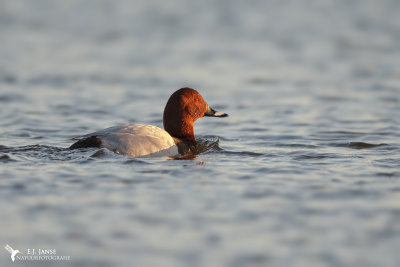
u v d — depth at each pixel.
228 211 8.38
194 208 8.49
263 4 40.47
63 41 30.16
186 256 6.97
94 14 37.38
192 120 13.38
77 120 16.48
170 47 29.22
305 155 12.41
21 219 7.98
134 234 7.55
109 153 11.30
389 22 34.69
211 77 23.31
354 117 16.95
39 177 9.91
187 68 24.89
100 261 6.83
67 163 10.85
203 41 30.66
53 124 15.86
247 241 7.38
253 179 10.15
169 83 22.22
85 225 7.80
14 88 20.69
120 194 9.09
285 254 7.05
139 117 17.16
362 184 9.81
